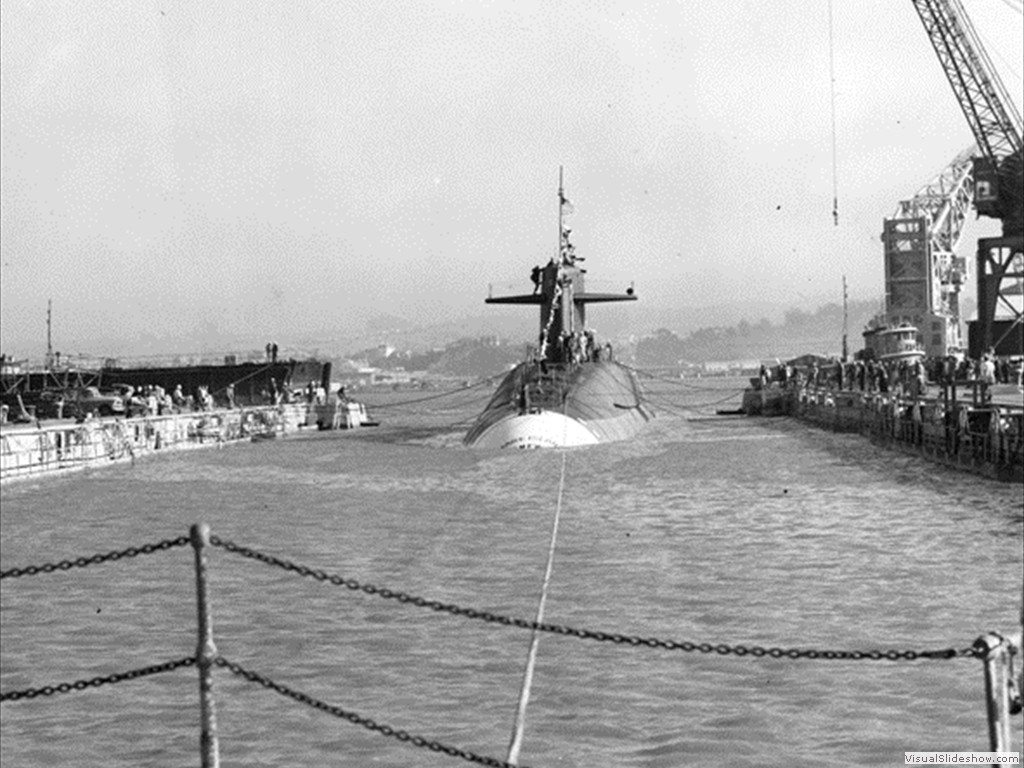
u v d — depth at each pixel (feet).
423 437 271.49
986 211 320.09
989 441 144.25
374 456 214.90
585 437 210.18
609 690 57.67
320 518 129.49
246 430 274.77
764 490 143.13
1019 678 30.50
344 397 341.00
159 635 71.87
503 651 65.51
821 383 337.11
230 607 78.84
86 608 80.02
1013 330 323.78
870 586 81.05
